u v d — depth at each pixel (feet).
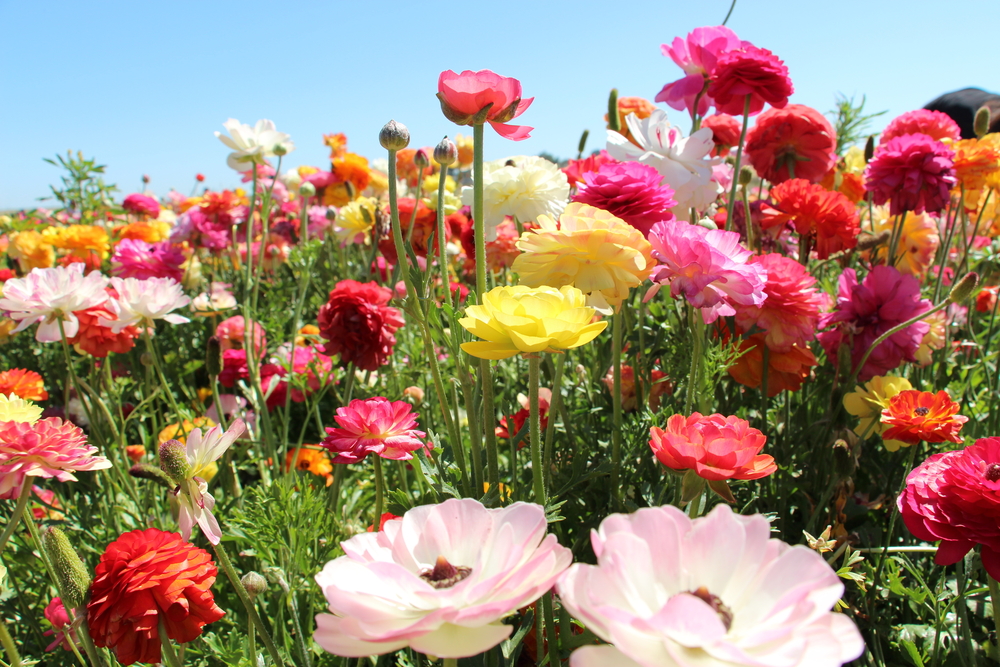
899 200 2.98
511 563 1.01
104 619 1.56
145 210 6.82
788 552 0.95
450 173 6.55
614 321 2.06
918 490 1.61
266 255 5.55
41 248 4.85
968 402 2.85
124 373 4.29
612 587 0.91
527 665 1.91
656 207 2.16
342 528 2.27
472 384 2.08
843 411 2.42
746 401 2.77
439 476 2.00
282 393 3.49
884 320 2.53
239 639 1.98
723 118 3.76
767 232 3.52
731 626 0.93
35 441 1.69
